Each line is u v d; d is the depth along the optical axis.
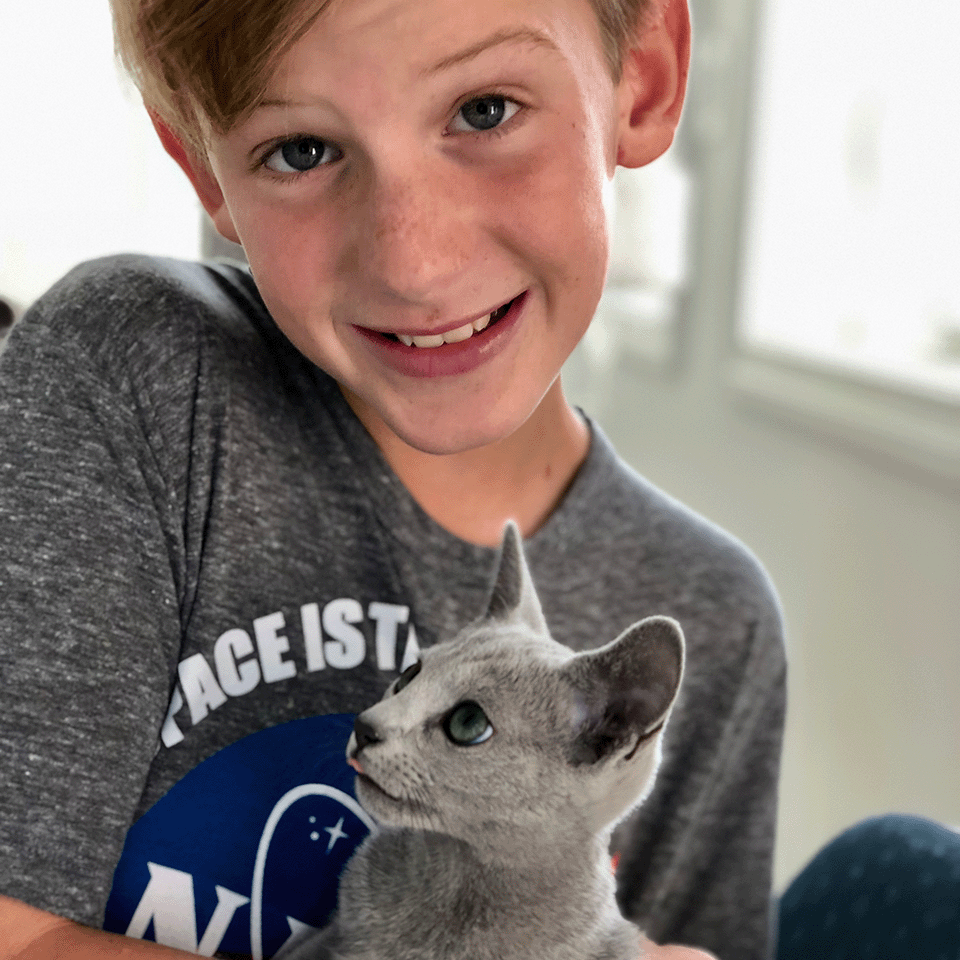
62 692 0.59
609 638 0.73
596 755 0.57
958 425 1.63
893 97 2.41
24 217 1.73
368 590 0.69
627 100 0.68
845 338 2.48
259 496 0.68
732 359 2.80
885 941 0.76
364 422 0.72
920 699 1.63
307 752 0.66
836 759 1.90
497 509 0.74
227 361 0.70
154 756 0.64
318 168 0.58
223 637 0.66
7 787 0.57
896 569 1.77
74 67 1.72
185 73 0.56
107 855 0.59
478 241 0.57
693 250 3.13
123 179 1.70
